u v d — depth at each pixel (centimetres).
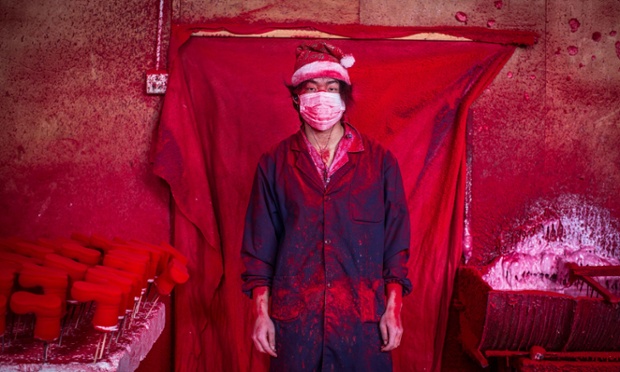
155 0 318
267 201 225
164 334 311
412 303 308
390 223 223
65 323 208
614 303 258
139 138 318
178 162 303
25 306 174
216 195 310
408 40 318
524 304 260
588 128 328
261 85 311
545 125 327
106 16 318
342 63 226
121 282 192
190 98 310
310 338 210
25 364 177
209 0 319
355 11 322
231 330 304
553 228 326
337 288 212
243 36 312
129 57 318
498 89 326
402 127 314
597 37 328
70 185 316
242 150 310
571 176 328
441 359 315
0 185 314
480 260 324
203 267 307
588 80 329
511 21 327
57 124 316
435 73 316
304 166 221
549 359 267
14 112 315
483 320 264
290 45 315
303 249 215
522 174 326
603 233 328
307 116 222
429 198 313
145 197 318
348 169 221
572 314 259
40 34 316
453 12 326
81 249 216
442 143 315
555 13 328
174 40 307
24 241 232
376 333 213
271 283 221
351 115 313
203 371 306
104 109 317
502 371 279
